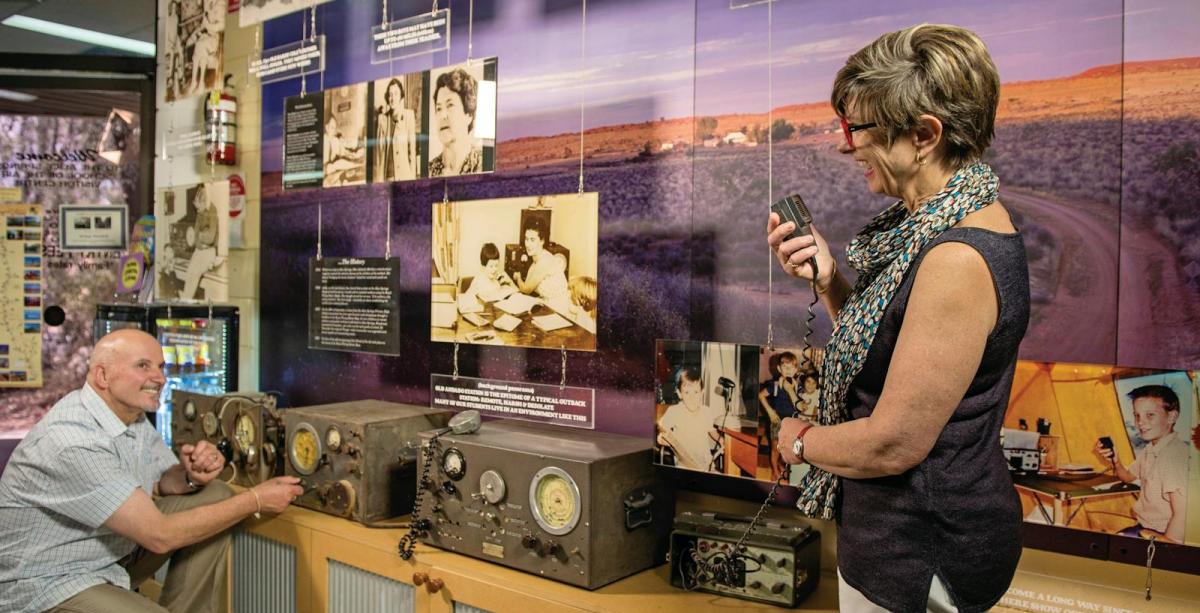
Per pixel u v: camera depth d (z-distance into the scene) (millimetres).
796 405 1837
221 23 3605
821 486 1324
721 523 1956
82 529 2289
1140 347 1646
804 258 1398
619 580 1985
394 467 2480
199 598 2574
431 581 2105
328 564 2412
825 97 1987
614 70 2371
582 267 2443
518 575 2010
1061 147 1710
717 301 2182
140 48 4102
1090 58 1670
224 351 3393
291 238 3320
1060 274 1724
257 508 2428
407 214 2914
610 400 2400
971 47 1114
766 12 2074
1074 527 1577
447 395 2805
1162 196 1611
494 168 2652
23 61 4086
